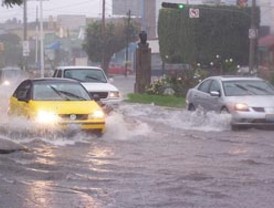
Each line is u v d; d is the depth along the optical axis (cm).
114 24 12206
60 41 16038
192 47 8212
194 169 1617
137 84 5069
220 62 6291
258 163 1708
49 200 1270
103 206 1218
